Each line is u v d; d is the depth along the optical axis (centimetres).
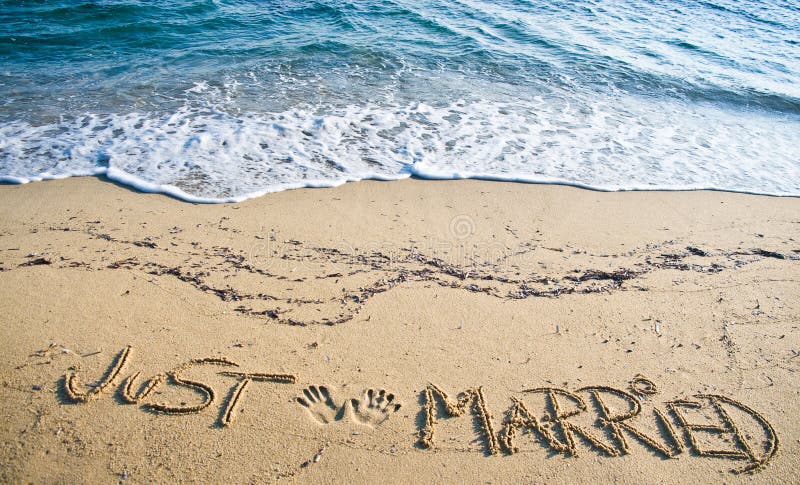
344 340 386
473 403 343
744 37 1206
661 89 914
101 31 1009
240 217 523
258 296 423
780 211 591
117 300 407
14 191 539
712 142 746
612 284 459
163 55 924
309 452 306
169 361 359
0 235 471
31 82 799
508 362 374
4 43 933
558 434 326
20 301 396
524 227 537
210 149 636
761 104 884
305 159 630
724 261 499
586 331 405
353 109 762
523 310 424
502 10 1273
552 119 778
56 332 372
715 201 604
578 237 527
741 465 310
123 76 835
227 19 1107
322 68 901
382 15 1181
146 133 663
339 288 438
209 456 300
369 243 498
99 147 627
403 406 338
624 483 298
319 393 343
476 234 520
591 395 352
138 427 314
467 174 621
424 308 421
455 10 1253
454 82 883
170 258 460
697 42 1154
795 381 366
